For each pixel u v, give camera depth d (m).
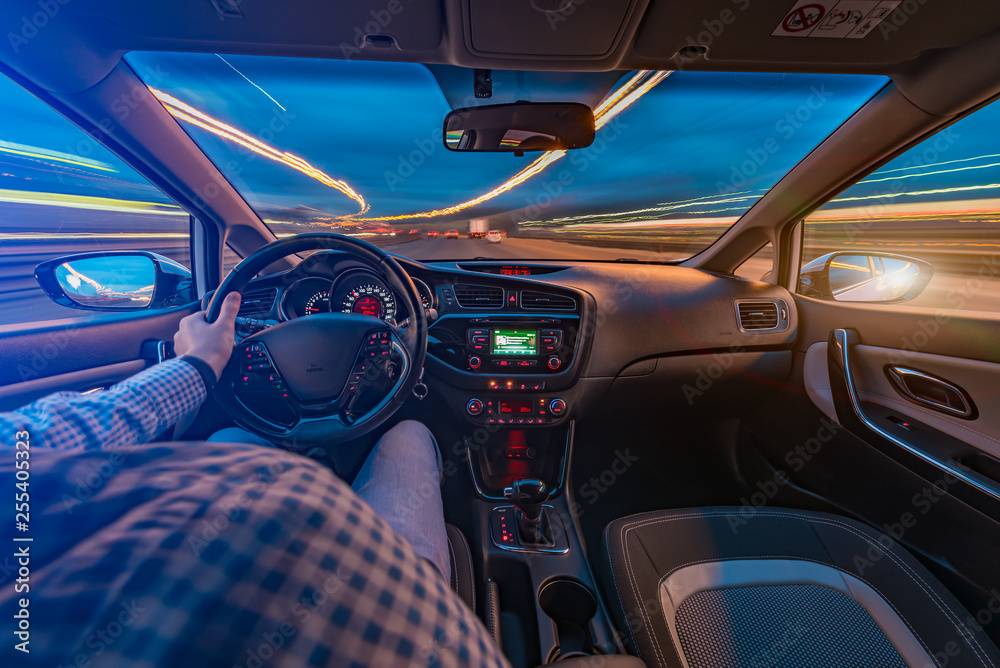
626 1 1.26
